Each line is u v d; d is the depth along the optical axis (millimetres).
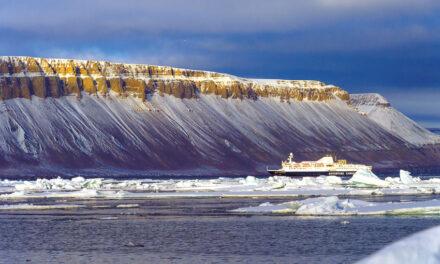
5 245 130000
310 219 164625
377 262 31031
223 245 124875
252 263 103438
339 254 111125
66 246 127625
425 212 170625
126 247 125375
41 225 166375
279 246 121375
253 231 144750
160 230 152125
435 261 30703
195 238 136375
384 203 194375
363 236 131625
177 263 105000
